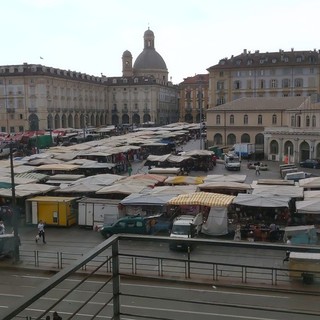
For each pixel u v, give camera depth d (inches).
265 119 3469.5
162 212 1328.7
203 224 1244.5
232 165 2444.6
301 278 786.8
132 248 1088.2
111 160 2468.0
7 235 1053.2
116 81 6825.8
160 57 7849.4
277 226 1176.8
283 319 676.7
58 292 784.3
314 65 4719.5
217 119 3607.3
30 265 989.8
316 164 2551.7
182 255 1028.5
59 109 5413.4
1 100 5177.2
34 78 5078.7
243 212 1328.7
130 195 1363.2
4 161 2170.3
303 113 2972.4
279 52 5007.4
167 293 797.9
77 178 1745.8
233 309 719.1
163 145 2945.4
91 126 6235.2
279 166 2536.9
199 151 2476.6
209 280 850.8
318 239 1134.4
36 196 1471.5
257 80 4896.7
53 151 2598.4
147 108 6732.3
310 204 1179.9
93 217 1327.5
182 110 7559.1
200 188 1483.8
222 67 4975.4
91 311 702.5
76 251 1090.7
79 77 6058.1
